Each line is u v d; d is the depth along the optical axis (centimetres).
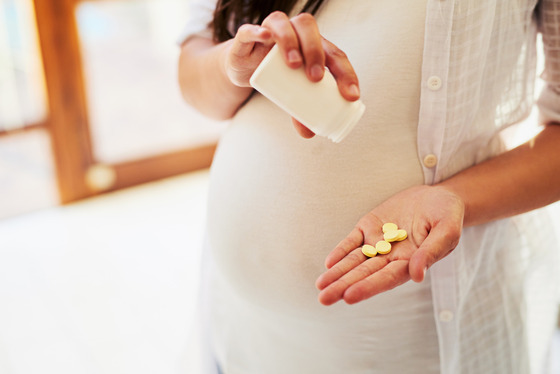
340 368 89
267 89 58
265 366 98
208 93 87
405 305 81
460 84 71
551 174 75
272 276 82
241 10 84
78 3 284
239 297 90
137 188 334
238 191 83
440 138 73
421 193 69
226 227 85
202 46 93
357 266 61
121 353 215
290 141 78
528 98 80
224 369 107
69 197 317
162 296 246
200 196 326
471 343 86
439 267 78
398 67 73
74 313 236
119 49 304
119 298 245
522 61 77
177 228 296
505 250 85
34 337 224
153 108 326
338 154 75
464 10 68
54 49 286
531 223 89
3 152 297
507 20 72
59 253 275
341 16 77
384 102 74
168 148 339
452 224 61
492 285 85
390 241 64
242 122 86
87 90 303
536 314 98
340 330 84
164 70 321
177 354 214
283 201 79
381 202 75
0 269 264
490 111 77
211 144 350
